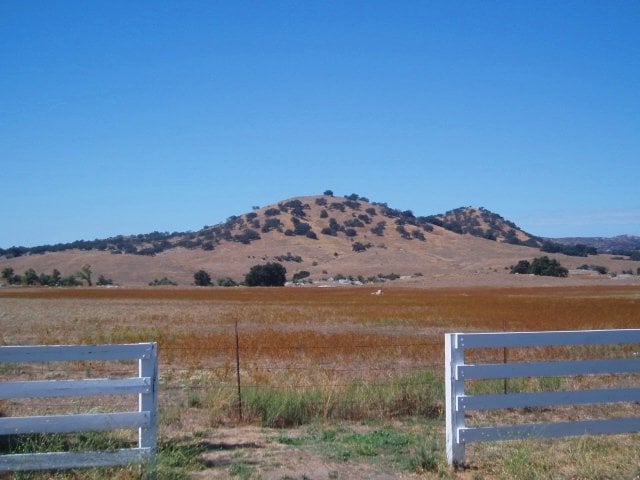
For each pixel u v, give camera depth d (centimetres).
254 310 5709
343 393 1273
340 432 1124
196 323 4272
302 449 1007
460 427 908
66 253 19500
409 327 3947
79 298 8256
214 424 1172
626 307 5666
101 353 838
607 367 965
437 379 1405
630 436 1086
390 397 1272
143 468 833
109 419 837
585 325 3803
